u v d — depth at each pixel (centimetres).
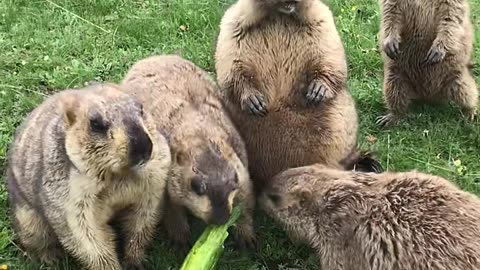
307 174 166
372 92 215
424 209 152
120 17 241
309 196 162
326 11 179
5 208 177
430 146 196
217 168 160
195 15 238
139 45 230
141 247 165
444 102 209
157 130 159
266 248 171
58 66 221
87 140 149
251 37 177
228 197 159
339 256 157
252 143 181
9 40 228
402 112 207
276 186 168
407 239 149
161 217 167
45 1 244
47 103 167
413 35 204
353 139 185
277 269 169
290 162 181
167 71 180
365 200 156
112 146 148
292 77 179
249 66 179
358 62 223
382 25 206
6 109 204
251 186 171
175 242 171
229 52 179
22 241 166
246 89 178
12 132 197
